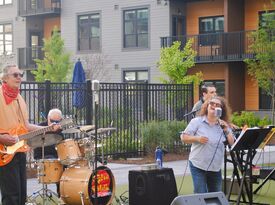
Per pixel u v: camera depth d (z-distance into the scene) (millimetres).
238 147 7879
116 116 15828
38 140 8570
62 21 31734
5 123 7195
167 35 27266
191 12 27703
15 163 7102
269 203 9766
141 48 28312
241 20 26141
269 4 25250
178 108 17609
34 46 33375
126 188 11320
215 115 7551
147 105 16672
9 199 7094
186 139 7562
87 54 30469
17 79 7230
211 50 25703
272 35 21922
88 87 14891
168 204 8727
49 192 9938
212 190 7742
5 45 35000
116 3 29297
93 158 9078
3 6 35125
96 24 30312
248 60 22484
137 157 16250
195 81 21938
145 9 28219
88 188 8680
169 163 15328
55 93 14172
